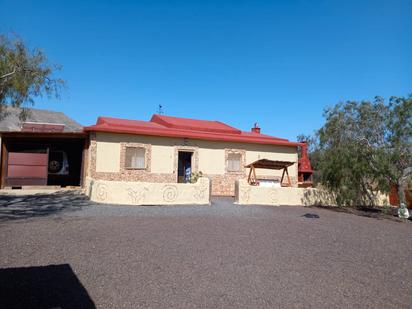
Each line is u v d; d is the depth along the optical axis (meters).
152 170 18.11
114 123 18.72
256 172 20.73
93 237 7.53
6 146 18.42
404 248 8.38
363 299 4.71
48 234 7.67
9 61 10.59
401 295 4.96
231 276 5.37
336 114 16.08
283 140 22.58
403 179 14.75
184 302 4.29
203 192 15.09
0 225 8.59
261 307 4.26
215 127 22.56
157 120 23.45
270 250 7.19
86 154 18.38
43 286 4.58
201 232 8.67
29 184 18.81
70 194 16.48
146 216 10.88
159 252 6.55
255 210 13.92
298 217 12.84
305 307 4.33
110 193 13.71
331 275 5.71
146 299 4.32
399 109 13.95
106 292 4.48
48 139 19.47
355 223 12.48
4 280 4.74
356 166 14.95
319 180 18.67
